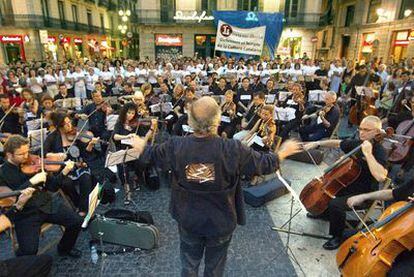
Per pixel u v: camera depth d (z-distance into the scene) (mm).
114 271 2949
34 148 4254
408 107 6094
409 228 2186
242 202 1938
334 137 6684
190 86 6883
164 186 4777
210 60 14000
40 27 21656
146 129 4723
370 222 3354
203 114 1675
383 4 20203
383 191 2701
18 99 6605
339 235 3273
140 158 1846
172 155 1765
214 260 1986
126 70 11547
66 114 4008
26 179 2984
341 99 9172
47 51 21891
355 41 23812
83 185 3787
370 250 2301
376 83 8938
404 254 2291
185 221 1802
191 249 1954
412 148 4695
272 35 15461
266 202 4223
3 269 2332
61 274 2908
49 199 2898
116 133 4645
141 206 4172
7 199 2715
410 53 17938
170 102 7113
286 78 11109
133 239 3232
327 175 3373
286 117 6137
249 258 3141
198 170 1704
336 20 26828
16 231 2775
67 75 10055
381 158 3172
